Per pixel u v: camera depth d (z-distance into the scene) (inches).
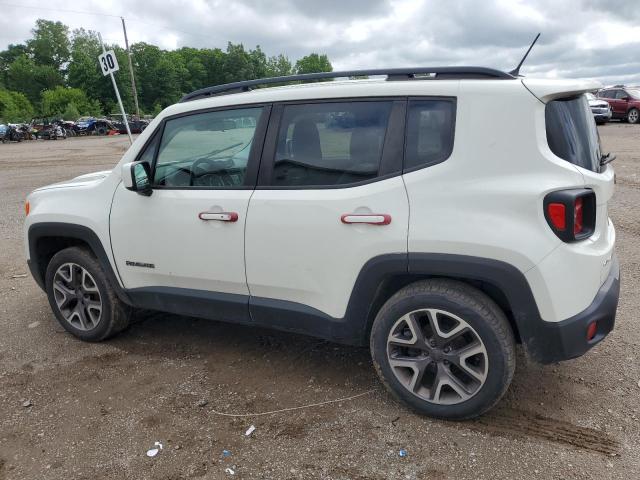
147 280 151.9
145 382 142.2
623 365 141.7
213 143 140.1
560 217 103.2
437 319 115.6
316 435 117.0
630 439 112.2
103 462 111.0
